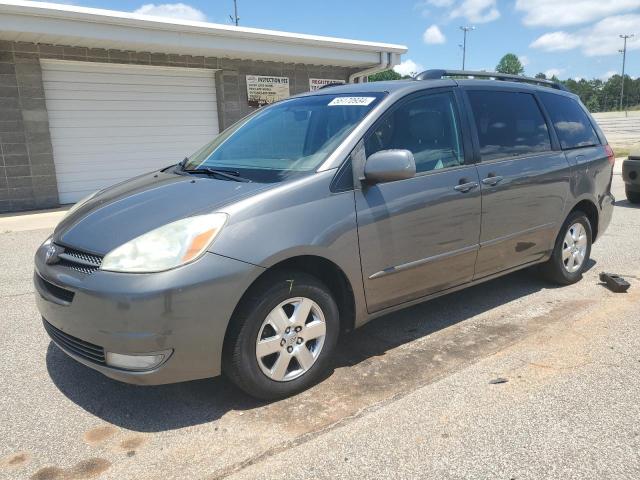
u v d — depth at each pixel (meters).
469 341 3.88
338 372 3.44
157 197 3.21
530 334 3.97
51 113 10.65
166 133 12.16
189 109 12.41
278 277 2.98
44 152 10.50
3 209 10.24
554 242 4.77
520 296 4.81
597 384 3.20
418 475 2.45
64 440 2.77
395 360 3.60
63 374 3.49
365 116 3.49
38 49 10.14
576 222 5.02
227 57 12.30
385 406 3.02
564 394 3.10
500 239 4.18
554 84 5.22
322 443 2.70
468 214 3.87
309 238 3.02
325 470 2.49
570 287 5.04
